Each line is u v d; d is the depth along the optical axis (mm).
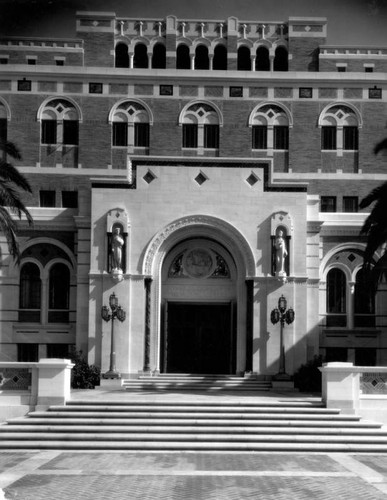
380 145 39062
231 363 44312
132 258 43062
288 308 42656
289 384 40969
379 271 38875
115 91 54188
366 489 20016
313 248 44344
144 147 53938
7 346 45438
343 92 54406
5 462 24031
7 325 45531
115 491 19469
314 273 44125
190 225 43344
